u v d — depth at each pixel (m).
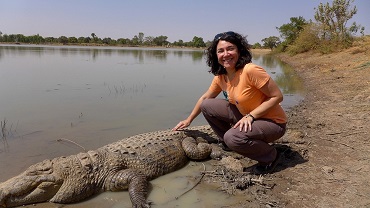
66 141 2.74
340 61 8.55
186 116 3.64
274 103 1.88
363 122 2.95
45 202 1.83
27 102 4.22
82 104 4.18
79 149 2.55
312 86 5.75
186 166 2.36
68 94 4.85
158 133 2.48
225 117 2.32
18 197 1.77
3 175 2.06
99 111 3.82
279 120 1.99
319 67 8.46
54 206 1.80
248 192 1.84
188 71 8.84
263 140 1.98
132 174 1.94
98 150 2.11
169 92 5.20
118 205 1.82
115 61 12.37
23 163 2.26
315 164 2.11
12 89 5.14
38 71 7.85
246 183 1.90
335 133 2.71
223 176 2.08
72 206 1.81
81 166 1.90
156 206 1.77
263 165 2.07
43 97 4.57
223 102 2.30
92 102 4.32
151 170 2.12
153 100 4.53
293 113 3.63
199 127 2.85
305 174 1.98
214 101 2.33
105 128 3.14
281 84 6.25
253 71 1.82
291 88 5.71
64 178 1.84
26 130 3.02
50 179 1.81
